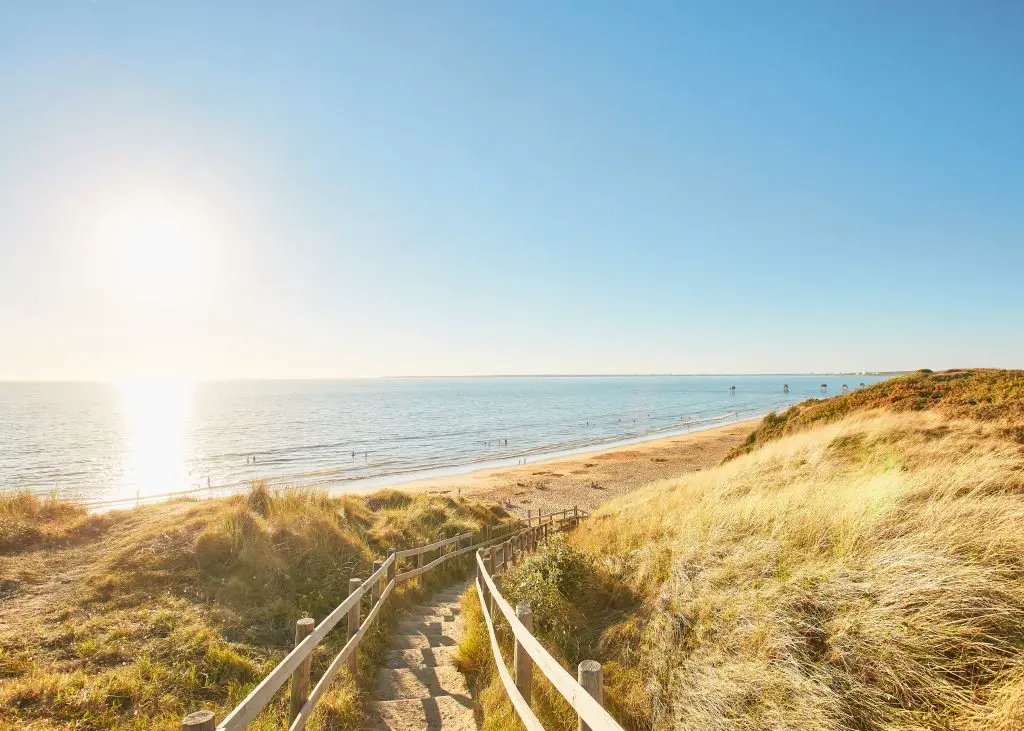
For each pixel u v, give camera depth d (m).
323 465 46.44
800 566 4.93
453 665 6.29
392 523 12.74
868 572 4.37
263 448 57.94
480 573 8.55
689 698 4.01
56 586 6.90
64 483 37.38
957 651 3.40
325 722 4.58
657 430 78.62
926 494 6.01
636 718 4.16
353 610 5.90
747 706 3.68
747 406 136.12
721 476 12.32
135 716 4.51
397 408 135.88
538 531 16.41
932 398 15.15
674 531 7.76
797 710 3.40
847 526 5.37
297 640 4.23
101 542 8.44
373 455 53.34
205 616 6.46
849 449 11.20
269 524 9.40
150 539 8.27
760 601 4.56
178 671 5.26
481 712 4.88
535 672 4.90
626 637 5.35
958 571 3.87
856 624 3.82
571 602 6.25
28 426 83.81
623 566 7.11
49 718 4.30
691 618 4.95
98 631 5.83
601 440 66.06
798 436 15.56
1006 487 5.86
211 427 83.50
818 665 3.66
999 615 3.45
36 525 8.80
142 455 51.75
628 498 17.02
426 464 47.22
